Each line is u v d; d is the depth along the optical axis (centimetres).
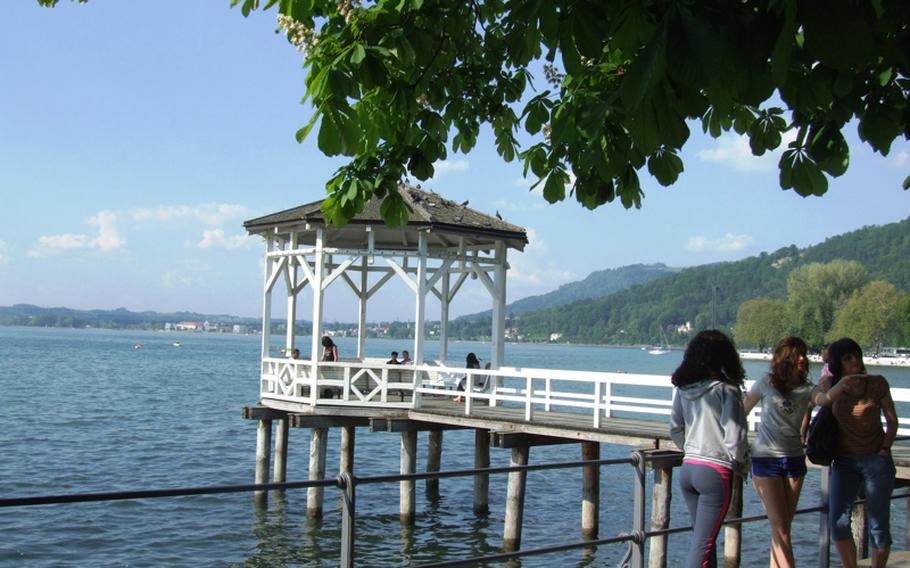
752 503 2266
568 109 612
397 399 2091
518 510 1739
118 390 5853
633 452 730
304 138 627
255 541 1838
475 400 2258
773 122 743
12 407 4431
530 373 1770
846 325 10881
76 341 18900
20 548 1755
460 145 876
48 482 2516
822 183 638
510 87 859
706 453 690
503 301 2233
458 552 1770
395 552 1767
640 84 390
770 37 409
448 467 2947
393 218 780
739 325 12081
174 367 9350
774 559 761
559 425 1675
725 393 691
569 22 482
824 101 494
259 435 2180
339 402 2017
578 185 749
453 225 2017
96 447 3189
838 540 816
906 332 10681
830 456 809
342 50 645
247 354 14588
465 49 774
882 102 593
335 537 1870
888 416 800
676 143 430
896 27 483
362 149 725
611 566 1667
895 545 1728
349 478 561
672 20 392
